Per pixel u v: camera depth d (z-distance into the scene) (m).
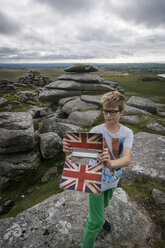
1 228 3.61
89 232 2.52
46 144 8.69
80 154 2.13
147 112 13.50
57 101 18.31
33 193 6.69
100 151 2.04
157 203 4.35
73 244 3.17
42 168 8.20
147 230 3.55
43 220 3.70
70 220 3.64
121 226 3.54
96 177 2.05
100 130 2.49
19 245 3.21
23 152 8.34
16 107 17.91
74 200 4.21
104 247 3.14
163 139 7.67
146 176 5.29
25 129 8.36
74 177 2.12
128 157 2.22
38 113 16.38
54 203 4.18
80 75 19.19
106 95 2.32
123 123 11.23
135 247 3.21
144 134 8.36
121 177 5.48
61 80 19.84
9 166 7.68
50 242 3.23
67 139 2.16
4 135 7.82
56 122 11.34
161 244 3.25
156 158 6.14
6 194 6.92
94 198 2.37
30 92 20.88
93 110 13.26
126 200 4.30
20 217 3.86
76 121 11.73
